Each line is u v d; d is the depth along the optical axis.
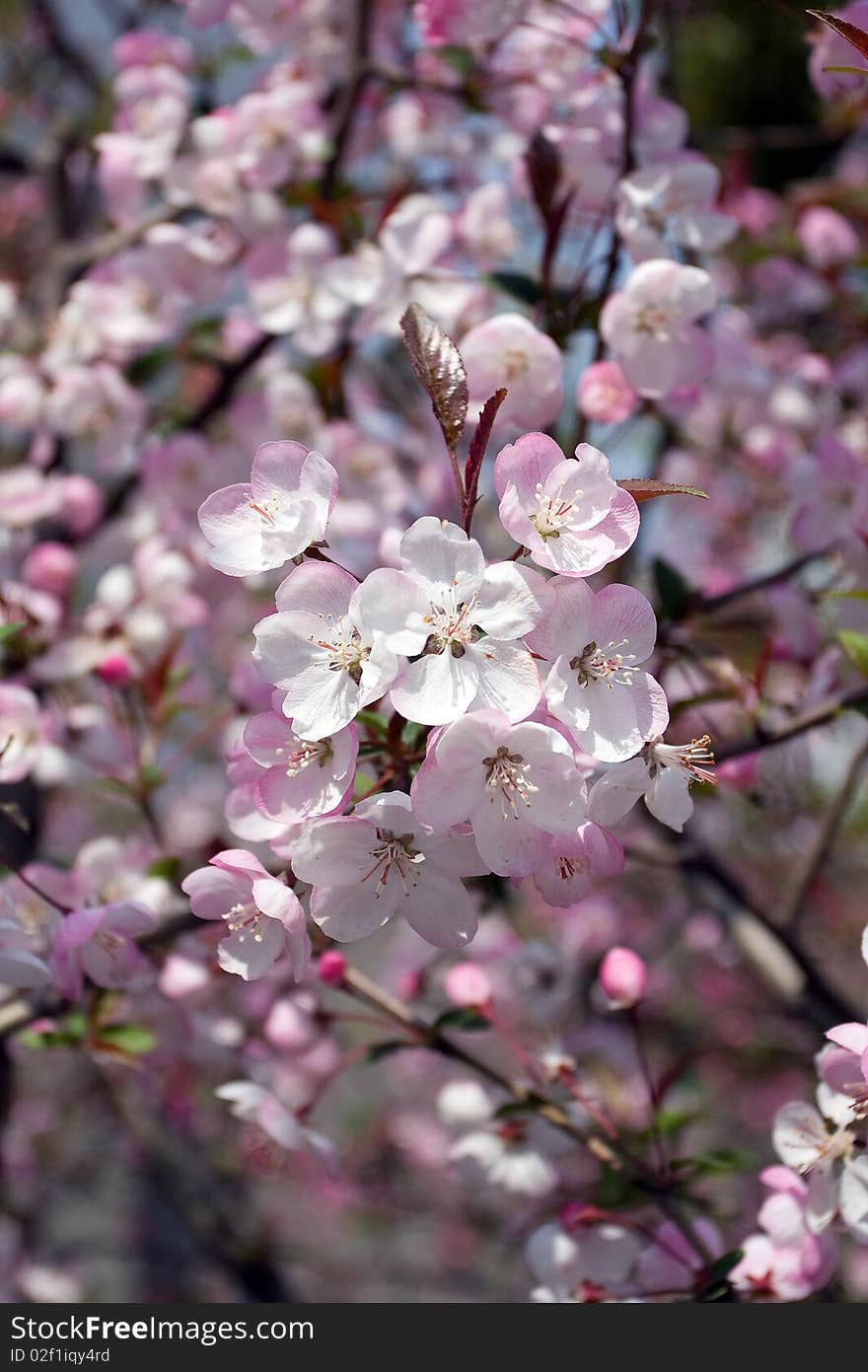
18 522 0.87
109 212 0.96
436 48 0.79
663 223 0.70
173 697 0.75
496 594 0.52
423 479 0.91
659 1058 1.17
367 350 0.98
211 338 0.91
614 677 0.52
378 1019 0.68
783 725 0.66
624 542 0.52
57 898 0.70
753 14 1.24
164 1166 1.28
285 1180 1.33
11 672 0.78
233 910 0.55
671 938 1.25
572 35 0.77
